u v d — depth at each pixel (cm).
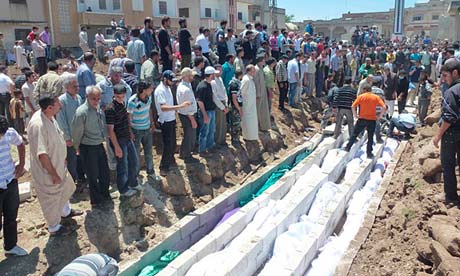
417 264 534
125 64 844
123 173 714
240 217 736
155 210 744
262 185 970
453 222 553
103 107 752
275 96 1466
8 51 2367
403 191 771
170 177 821
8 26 2684
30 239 608
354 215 784
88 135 657
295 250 644
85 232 636
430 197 643
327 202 828
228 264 579
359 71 1775
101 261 422
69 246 606
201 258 632
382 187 868
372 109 1030
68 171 659
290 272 579
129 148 721
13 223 561
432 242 514
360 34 2852
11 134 550
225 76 1093
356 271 556
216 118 1003
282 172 1002
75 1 2998
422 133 1106
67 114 684
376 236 648
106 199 709
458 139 585
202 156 935
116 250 648
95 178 679
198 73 979
